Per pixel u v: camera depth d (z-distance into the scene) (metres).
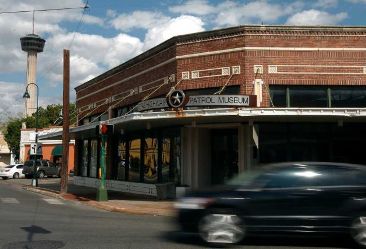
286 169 9.68
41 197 23.78
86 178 33.06
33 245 9.56
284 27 19.44
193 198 9.67
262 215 9.41
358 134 19.31
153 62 23.50
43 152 57.03
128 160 26.58
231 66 19.72
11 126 75.81
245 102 17.69
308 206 9.36
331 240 10.35
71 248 9.24
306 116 17.20
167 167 22.44
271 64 19.36
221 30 20.02
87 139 33.62
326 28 19.45
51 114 78.12
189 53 20.94
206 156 21.14
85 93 33.81
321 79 19.31
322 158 19.20
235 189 9.62
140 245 9.62
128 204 18.77
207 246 9.52
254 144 19.11
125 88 26.70
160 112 18.33
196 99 18.06
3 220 13.81
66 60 25.55
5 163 95.00
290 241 10.22
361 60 19.47
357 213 9.27
